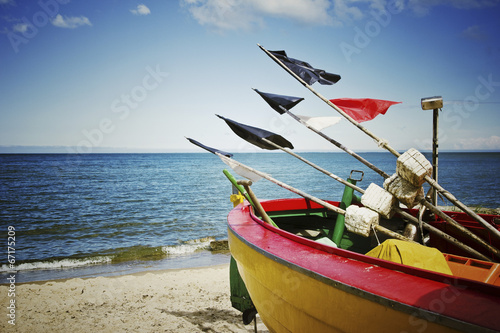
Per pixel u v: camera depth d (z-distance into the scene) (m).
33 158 108.50
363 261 2.44
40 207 23.05
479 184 36.22
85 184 39.22
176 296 6.05
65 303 5.66
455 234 3.51
